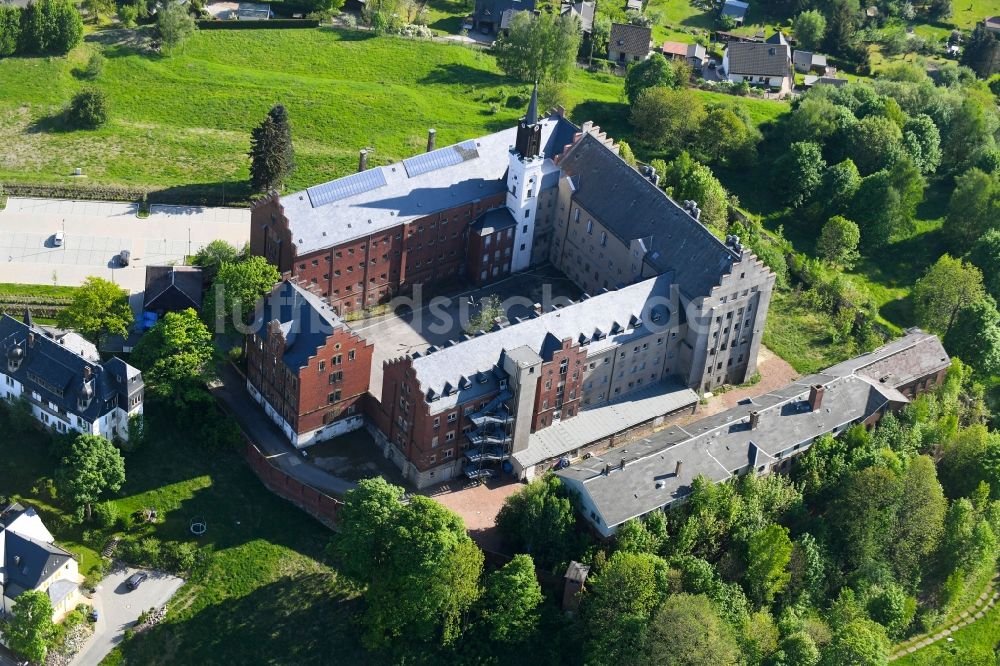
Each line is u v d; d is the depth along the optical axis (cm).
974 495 19550
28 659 15525
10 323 18100
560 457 18700
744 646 16412
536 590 16175
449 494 18050
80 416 17250
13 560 15712
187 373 18300
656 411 19725
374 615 16025
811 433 18962
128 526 16988
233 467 17988
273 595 16588
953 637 18450
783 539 17138
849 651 16525
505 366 17975
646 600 16225
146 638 15988
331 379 18025
